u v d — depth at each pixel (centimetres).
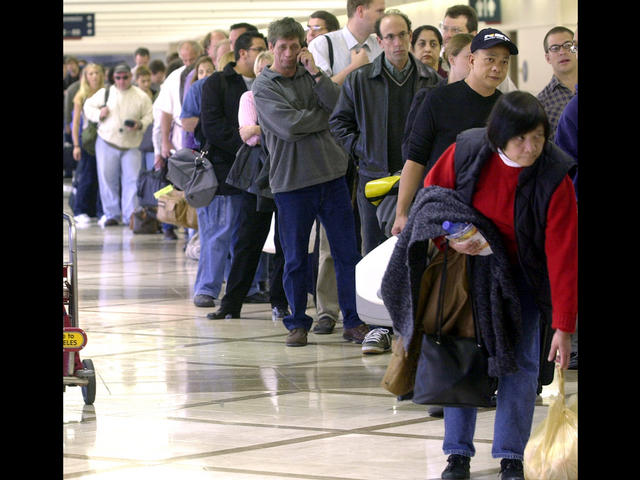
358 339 2069
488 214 1130
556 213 1109
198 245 3472
